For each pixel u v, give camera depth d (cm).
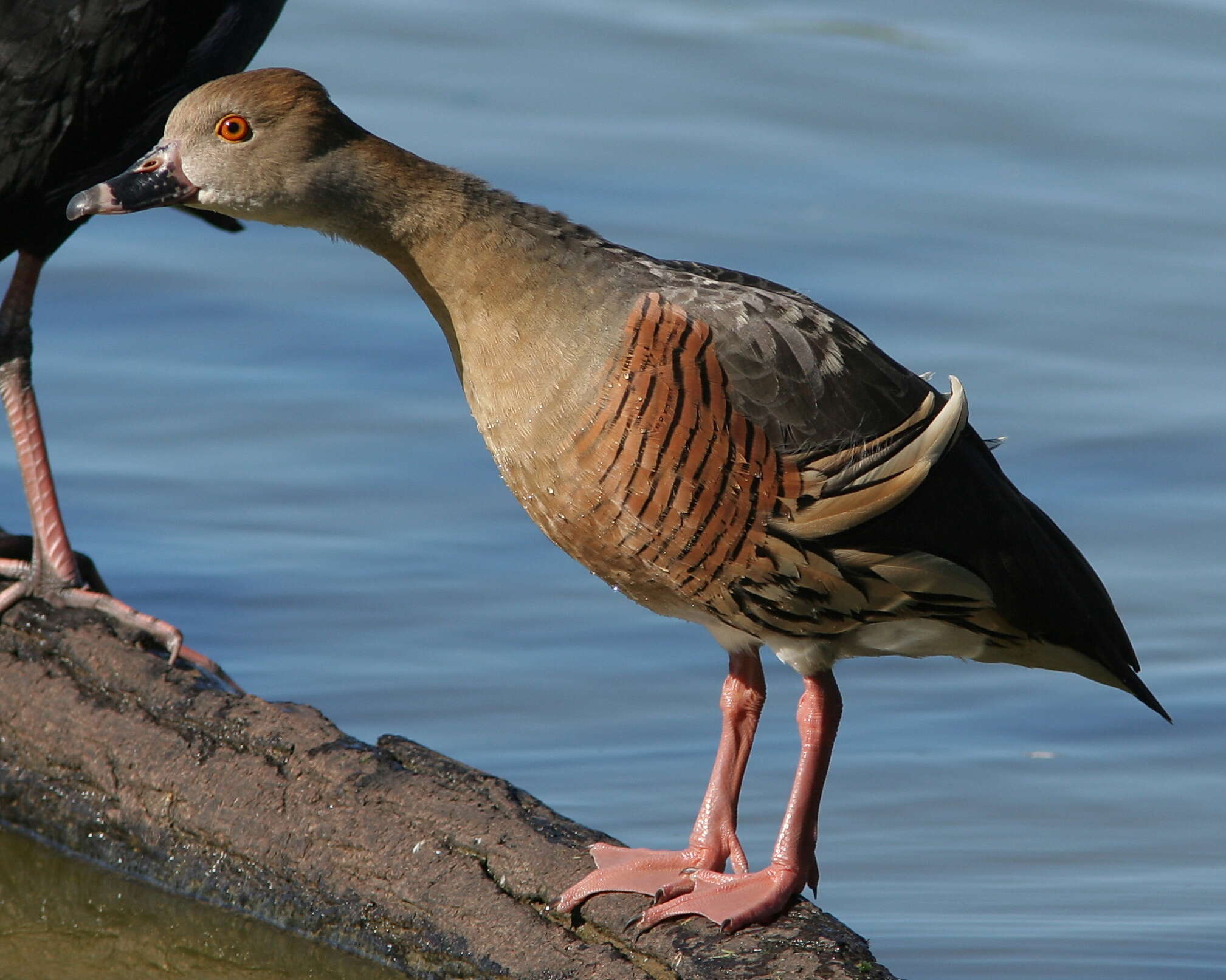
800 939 898
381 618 1477
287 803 1017
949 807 1286
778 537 920
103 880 1076
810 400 922
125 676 1097
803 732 961
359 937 990
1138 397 1748
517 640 1459
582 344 922
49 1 1165
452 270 941
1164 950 1122
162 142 971
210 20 1200
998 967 1102
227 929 1027
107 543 1538
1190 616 1495
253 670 1409
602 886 931
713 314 926
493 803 995
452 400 1731
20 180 1188
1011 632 980
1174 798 1294
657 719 1373
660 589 958
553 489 939
